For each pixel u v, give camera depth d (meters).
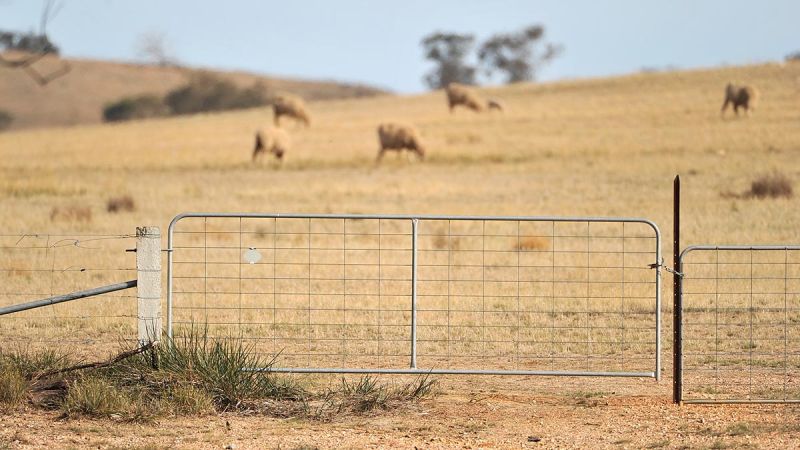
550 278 61.94
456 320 49.25
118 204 109.38
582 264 68.88
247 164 170.50
